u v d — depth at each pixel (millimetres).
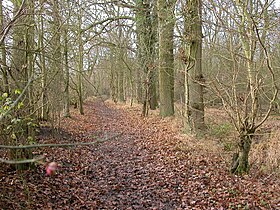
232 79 7055
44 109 13570
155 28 19281
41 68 9109
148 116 19625
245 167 7484
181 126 13734
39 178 6789
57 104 12484
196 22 10992
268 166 7730
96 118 20953
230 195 6367
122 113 24578
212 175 7645
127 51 26375
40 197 5910
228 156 8906
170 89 17562
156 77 21562
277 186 6625
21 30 6633
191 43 11500
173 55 17078
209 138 10789
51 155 9211
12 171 6695
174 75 17562
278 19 6602
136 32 20594
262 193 6281
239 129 7148
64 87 17422
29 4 5875
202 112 11648
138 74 25266
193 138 11188
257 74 6477
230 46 6617
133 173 8383
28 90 6633
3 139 6227
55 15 7879
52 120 11914
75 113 21656
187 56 11688
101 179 7887
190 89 11773
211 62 9328
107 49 26266
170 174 8055
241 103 7480
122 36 22906
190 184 7242
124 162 9539
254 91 6707
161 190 7059
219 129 11109
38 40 9094
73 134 13031
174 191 6977
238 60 7086
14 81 6027
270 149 8523
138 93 29984
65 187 6820
